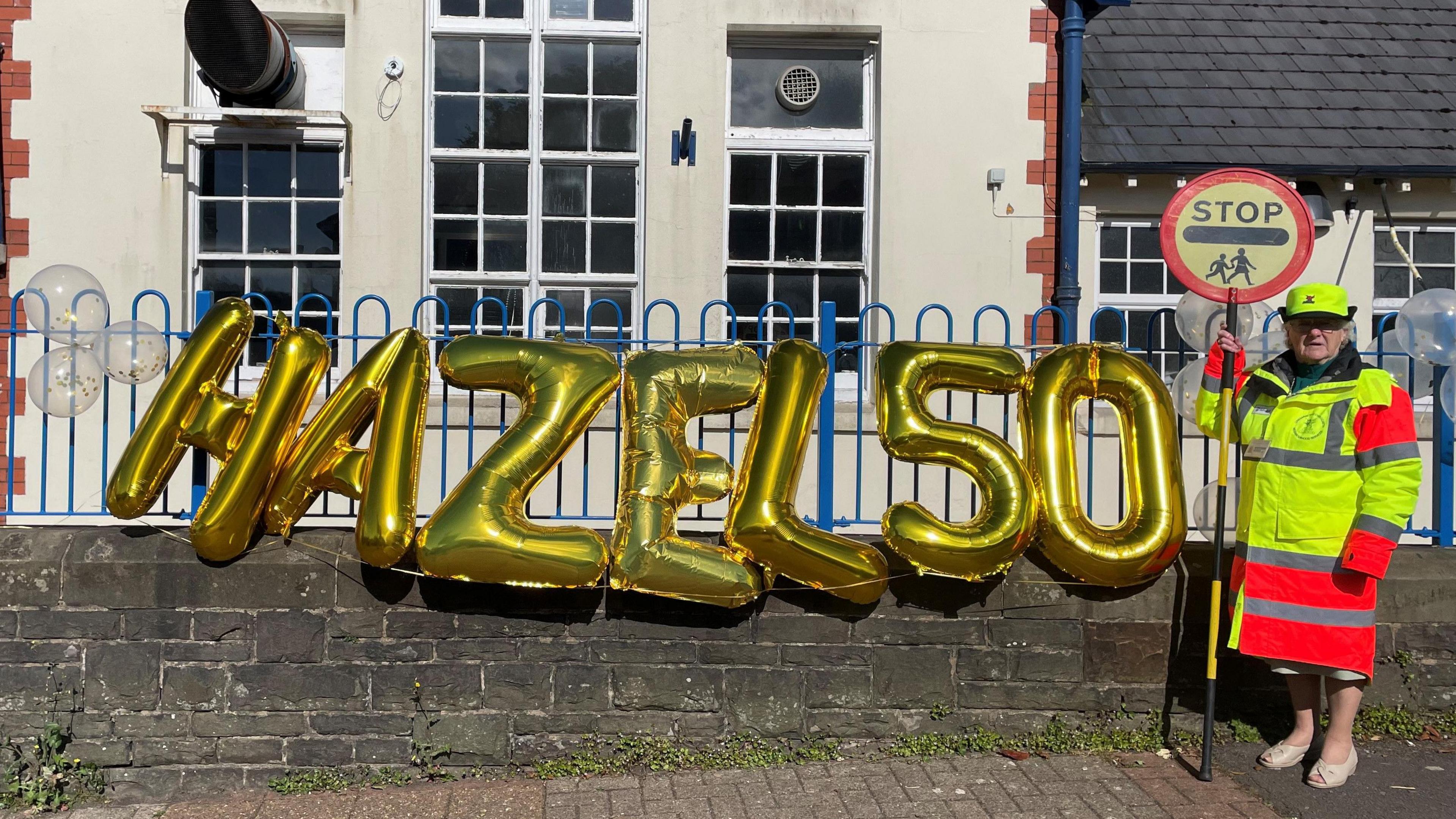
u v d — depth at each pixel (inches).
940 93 275.6
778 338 280.4
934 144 275.4
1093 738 179.0
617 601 176.1
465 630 175.2
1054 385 179.6
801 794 163.8
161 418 172.6
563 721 175.9
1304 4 321.1
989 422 261.7
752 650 177.6
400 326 269.0
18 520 251.3
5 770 170.9
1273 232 170.2
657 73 273.0
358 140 267.6
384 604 174.4
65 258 260.7
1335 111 293.6
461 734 175.0
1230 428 171.5
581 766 173.8
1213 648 167.9
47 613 172.2
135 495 169.9
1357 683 161.5
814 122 284.0
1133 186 282.4
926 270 274.7
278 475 173.6
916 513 171.5
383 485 169.3
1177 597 181.8
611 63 279.3
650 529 169.6
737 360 178.7
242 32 248.4
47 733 170.6
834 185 283.4
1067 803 159.5
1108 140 281.3
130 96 262.1
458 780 173.5
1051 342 274.4
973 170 275.7
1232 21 316.2
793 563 171.0
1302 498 160.4
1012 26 276.7
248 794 172.1
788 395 175.9
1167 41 308.2
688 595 169.2
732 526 171.8
